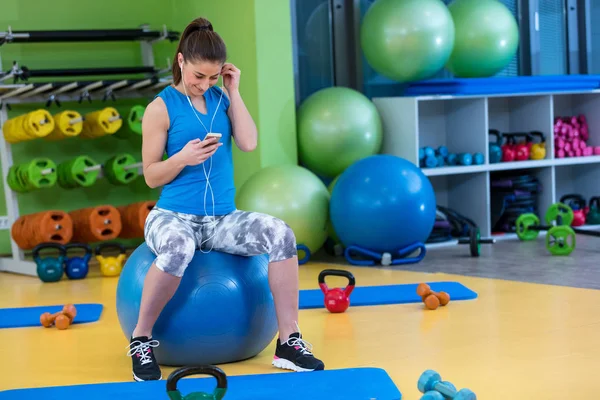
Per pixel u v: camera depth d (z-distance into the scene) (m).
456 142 6.04
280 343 2.83
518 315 3.47
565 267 4.58
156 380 2.66
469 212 5.93
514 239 5.81
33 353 3.18
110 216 5.30
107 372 2.88
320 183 5.25
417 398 2.44
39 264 4.98
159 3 6.39
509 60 6.01
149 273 2.72
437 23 5.52
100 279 5.03
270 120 5.54
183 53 2.71
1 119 5.41
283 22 5.54
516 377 2.61
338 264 5.11
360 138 5.48
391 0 5.62
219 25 5.83
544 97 5.99
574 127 6.18
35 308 4.07
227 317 2.82
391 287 4.18
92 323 3.71
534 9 6.59
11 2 5.95
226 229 2.87
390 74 5.75
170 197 2.86
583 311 3.49
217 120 2.87
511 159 5.90
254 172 5.56
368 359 2.90
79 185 5.57
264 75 5.49
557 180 6.54
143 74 6.27
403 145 5.62
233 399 2.42
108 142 6.21
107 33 5.70
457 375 2.66
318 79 6.13
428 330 3.29
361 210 4.86
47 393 2.54
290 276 2.82
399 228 4.86
